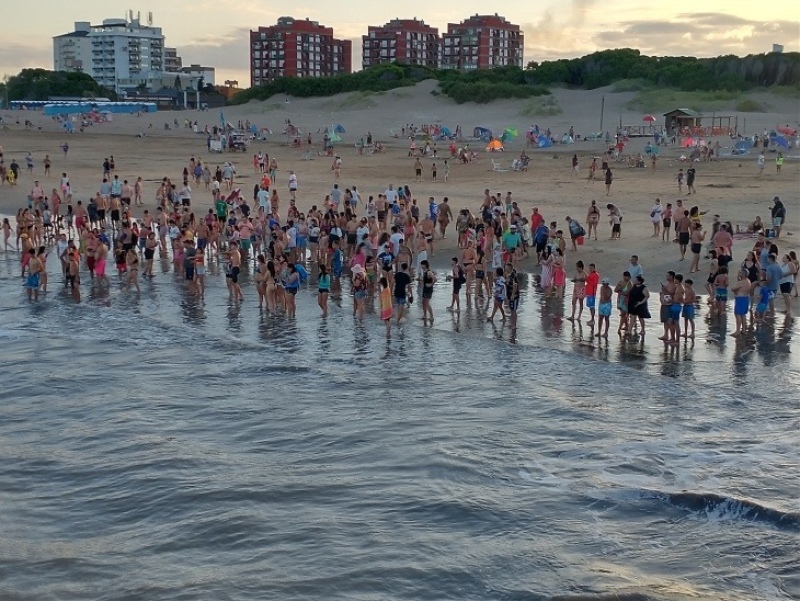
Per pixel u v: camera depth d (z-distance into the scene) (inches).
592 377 840.9
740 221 1521.9
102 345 997.8
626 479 621.3
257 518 568.4
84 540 546.0
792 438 690.8
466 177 2304.4
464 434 711.7
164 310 1144.8
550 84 4840.1
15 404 813.9
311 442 704.4
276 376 874.1
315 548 529.0
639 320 1026.1
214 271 1378.0
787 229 1439.5
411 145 2965.1
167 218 1579.7
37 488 624.1
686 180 2026.3
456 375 860.6
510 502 589.9
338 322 1059.9
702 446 679.1
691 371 846.5
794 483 610.5
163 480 629.9
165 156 3065.9
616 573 499.8
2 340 1027.9
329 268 1288.1
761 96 4323.3
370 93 4815.5
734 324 994.1
